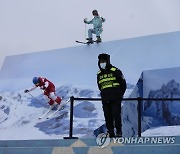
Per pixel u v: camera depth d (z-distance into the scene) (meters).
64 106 13.48
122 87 7.82
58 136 11.80
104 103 7.87
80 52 15.88
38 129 12.56
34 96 14.80
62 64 15.74
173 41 14.48
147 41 14.95
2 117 14.12
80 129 11.79
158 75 13.67
